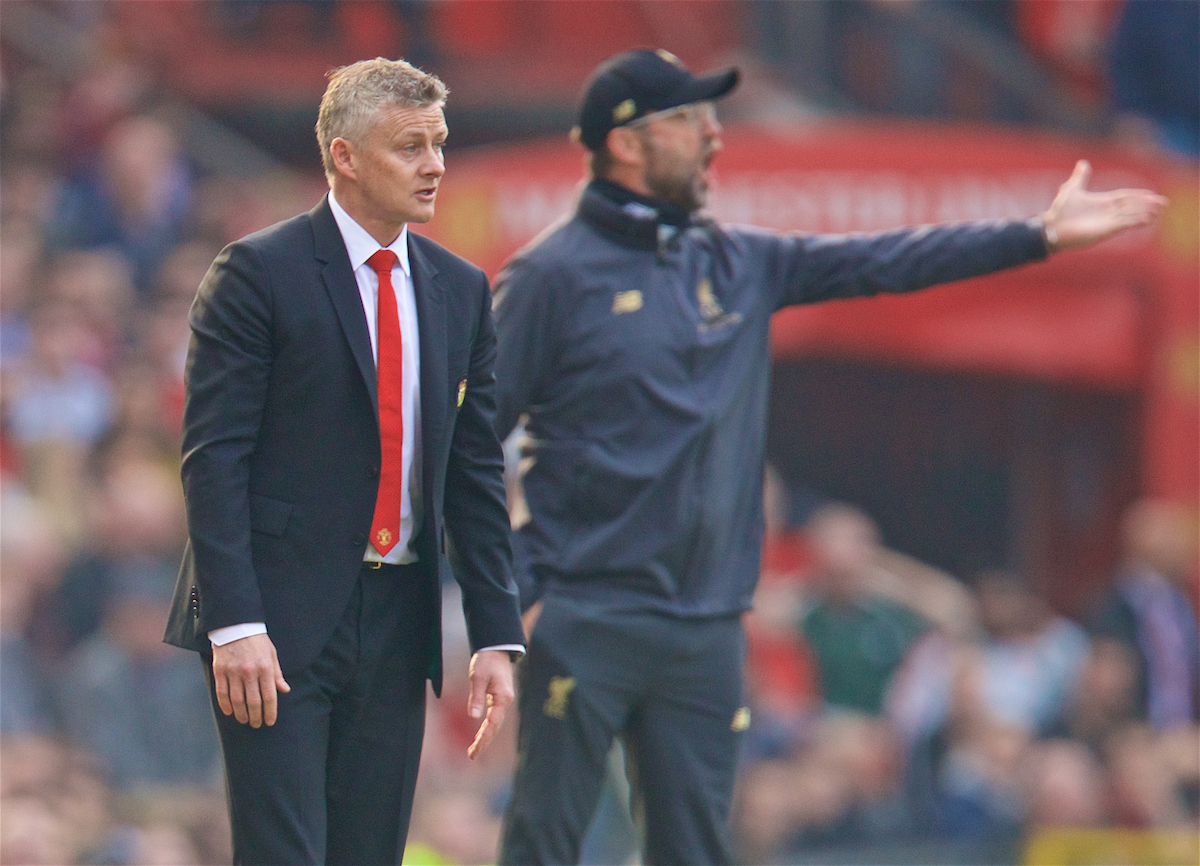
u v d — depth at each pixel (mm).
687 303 13820
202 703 27406
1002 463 39594
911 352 33250
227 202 40062
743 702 14016
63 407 32156
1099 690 32469
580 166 29953
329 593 10641
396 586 10969
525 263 13906
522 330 13695
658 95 13875
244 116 43156
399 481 10766
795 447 39844
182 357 34000
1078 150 32688
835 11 43062
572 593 13570
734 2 44094
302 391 10523
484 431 11273
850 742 28453
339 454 10625
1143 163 33344
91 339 33688
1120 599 33312
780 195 31625
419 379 10773
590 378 13641
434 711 27641
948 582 34719
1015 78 42562
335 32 43344
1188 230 33750
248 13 43125
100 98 39344
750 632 30891
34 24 42594
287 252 10523
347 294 10594
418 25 42625
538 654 13508
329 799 11117
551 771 13484
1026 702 32781
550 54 44062
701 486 13578
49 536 29109
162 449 32406
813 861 26328
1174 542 33750
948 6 44844
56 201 38312
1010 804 29562
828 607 31438
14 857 22453
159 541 28953
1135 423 35844
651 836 13828
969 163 32062
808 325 33031
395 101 10414
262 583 10586
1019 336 33688
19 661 26781
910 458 39875
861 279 14219
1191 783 31172
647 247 13859
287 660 10562
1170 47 41094
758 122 42406
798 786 27594
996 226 14188
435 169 10508
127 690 26719
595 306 13711
